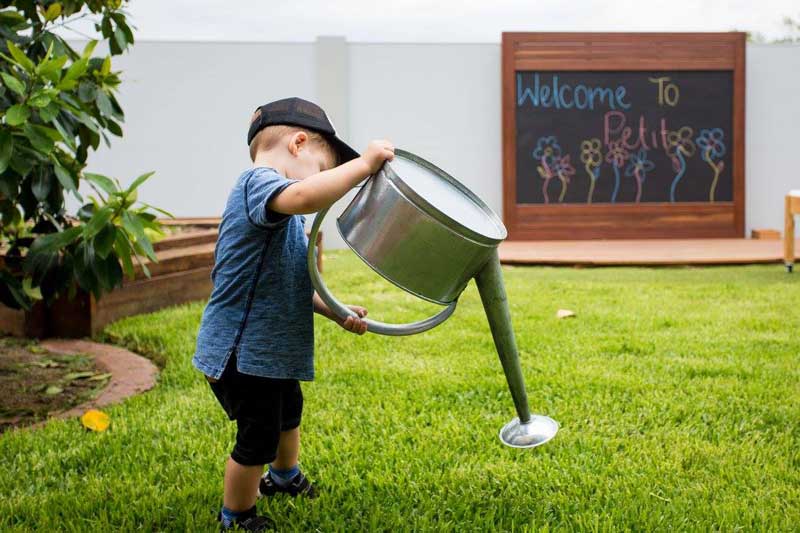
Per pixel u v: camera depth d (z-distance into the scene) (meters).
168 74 8.82
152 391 3.06
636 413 2.73
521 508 2.02
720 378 3.15
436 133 9.20
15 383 3.19
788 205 6.38
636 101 8.98
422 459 2.33
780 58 9.14
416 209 1.61
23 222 3.39
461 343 3.79
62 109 2.80
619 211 9.02
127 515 1.97
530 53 8.91
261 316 1.81
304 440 2.49
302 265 1.90
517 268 6.88
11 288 2.99
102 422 2.64
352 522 1.94
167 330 4.03
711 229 9.06
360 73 9.09
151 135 8.86
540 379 3.10
